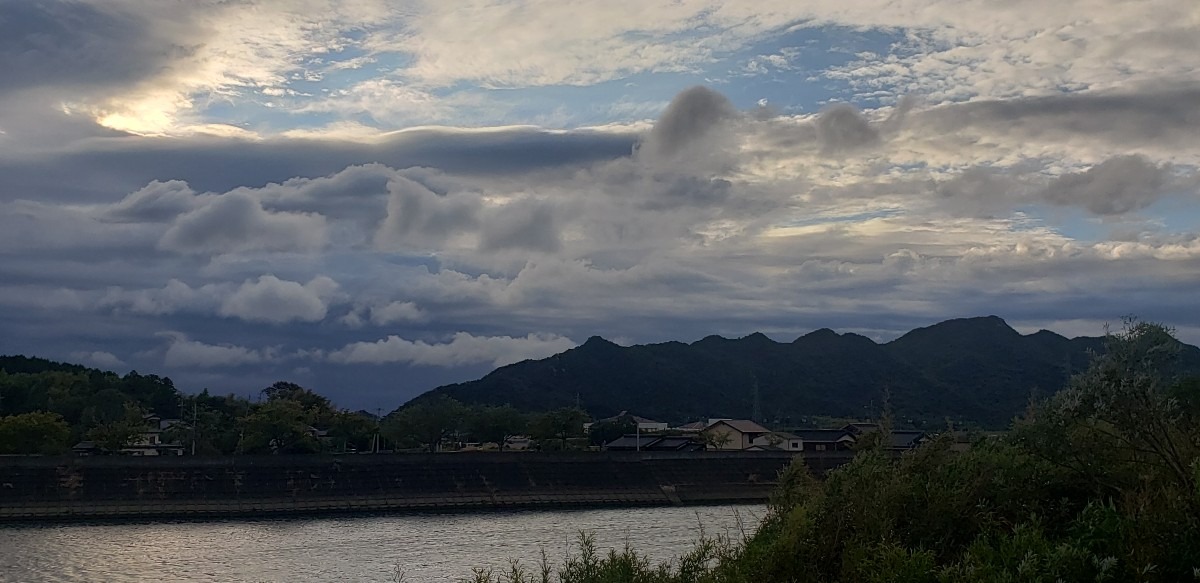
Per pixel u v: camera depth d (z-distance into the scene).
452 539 76.00
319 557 66.25
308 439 121.88
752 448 133.38
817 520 18.17
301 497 98.06
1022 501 17.84
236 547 71.88
